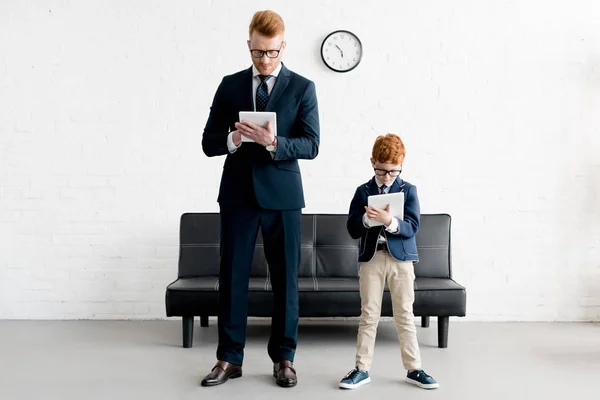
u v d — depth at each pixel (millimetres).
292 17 4348
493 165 4375
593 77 4348
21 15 4293
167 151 4348
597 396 2750
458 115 4367
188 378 3006
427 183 4379
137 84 4332
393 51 4363
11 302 4336
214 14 4336
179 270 4043
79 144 4328
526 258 4375
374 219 2697
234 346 2930
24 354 3438
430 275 4035
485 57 4363
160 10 4324
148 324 4223
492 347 3629
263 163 2766
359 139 4379
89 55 4316
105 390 2812
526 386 2889
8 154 4316
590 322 4336
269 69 2682
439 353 3492
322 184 4395
